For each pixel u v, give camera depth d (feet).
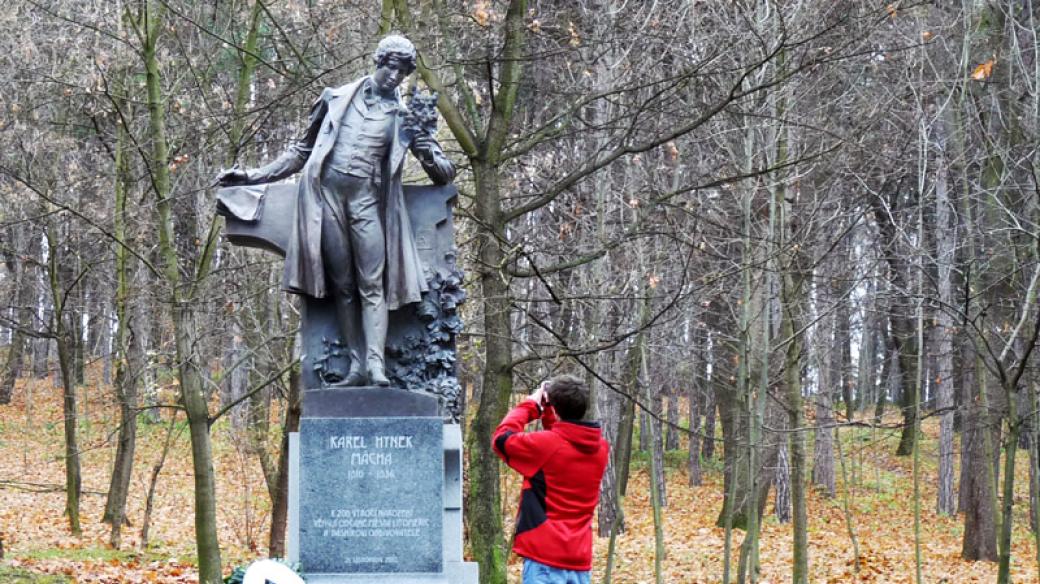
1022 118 58.08
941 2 61.36
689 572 75.00
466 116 55.62
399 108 28.22
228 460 99.19
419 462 26.73
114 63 55.57
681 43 51.26
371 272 27.58
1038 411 51.34
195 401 43.34
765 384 55.98
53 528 75.51
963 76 56.29
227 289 61.26
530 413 24.03
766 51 41.98
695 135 56.18
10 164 62.75
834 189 69.72
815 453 118.32
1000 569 49.01
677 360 63.93
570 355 40.19
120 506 68.80
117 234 62.59
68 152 66.85
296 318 57.16
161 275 43.83
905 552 85.56
